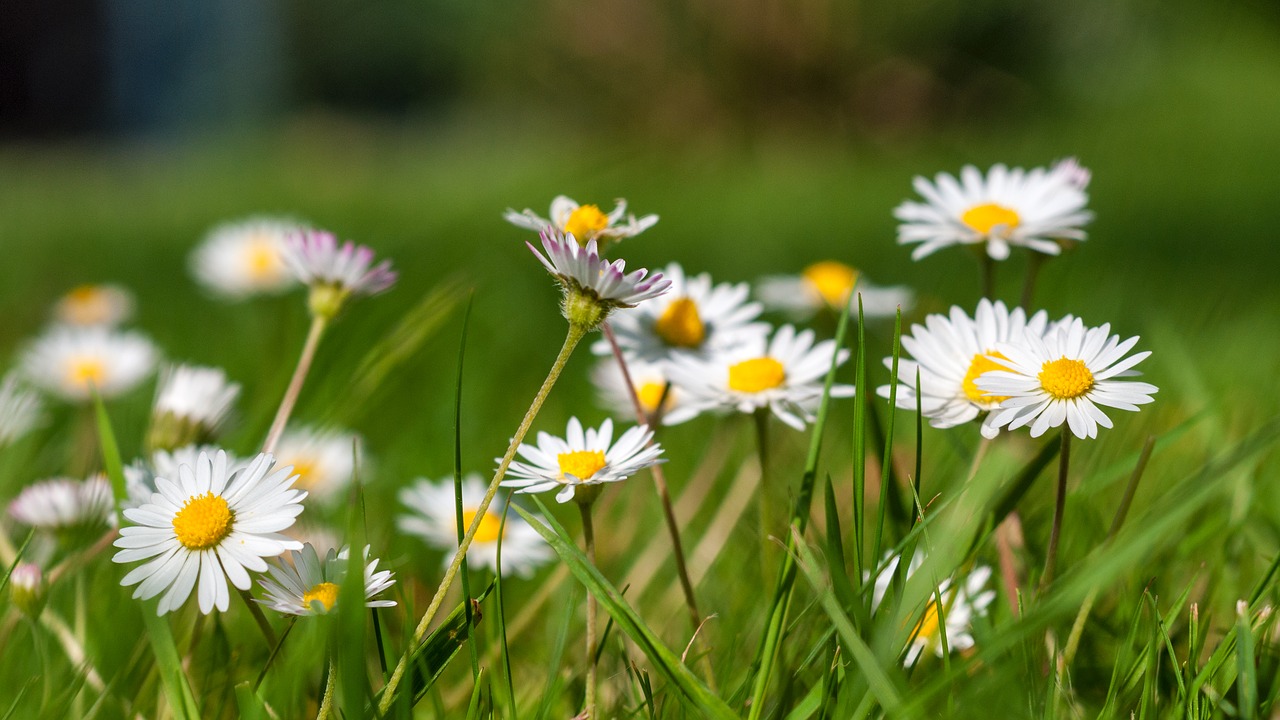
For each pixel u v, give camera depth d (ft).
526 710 2.16
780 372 2.22
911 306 3.14
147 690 2.15
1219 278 4.56
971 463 2.23
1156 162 9.73
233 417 2.44
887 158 11.65
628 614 2.04
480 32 15.83
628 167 10.90
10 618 2.21
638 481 2.47
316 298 2.30
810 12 13.35
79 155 19.26
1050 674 2.06
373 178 11.73
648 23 13.93
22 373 2.96
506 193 8.62
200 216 8.73
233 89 23.38
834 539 2.07
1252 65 15.05
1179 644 2.18
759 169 11.41
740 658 2.21
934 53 13.53
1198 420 2.24
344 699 2.00
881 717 2.06
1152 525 2.02
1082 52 14.42
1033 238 2.27
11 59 23.25
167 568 2.04
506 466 2.07
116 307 4.01
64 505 2.25
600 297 2.07
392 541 2.44
